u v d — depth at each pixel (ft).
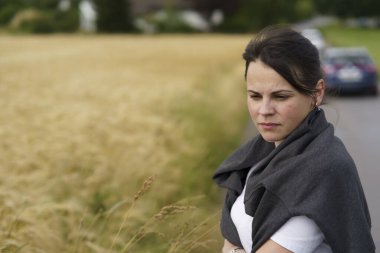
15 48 159.22
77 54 126.52
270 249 6.63
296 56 6.74
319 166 6.45
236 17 381.81
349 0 482.28
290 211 6.42
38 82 55.77
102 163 22.88
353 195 6.48
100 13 326.44
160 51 139.13
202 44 181.37
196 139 33.83
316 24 529.04
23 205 16.53
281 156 6.81
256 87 6.97
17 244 13.97
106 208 20.44
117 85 52.85
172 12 348.79
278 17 393.50
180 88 53.72
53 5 364.99
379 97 72.90
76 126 28.66
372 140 42.88
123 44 184.44
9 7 357.82
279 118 6.89
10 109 32.71
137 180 22.79
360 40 264.11
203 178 26.61
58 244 15.84
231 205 8.10
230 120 45.98
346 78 73.51
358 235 6.43
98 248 15.17
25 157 21.72
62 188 21.12
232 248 7.84
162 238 16.25
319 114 7.07
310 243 6.52
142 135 29.01
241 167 8.08
